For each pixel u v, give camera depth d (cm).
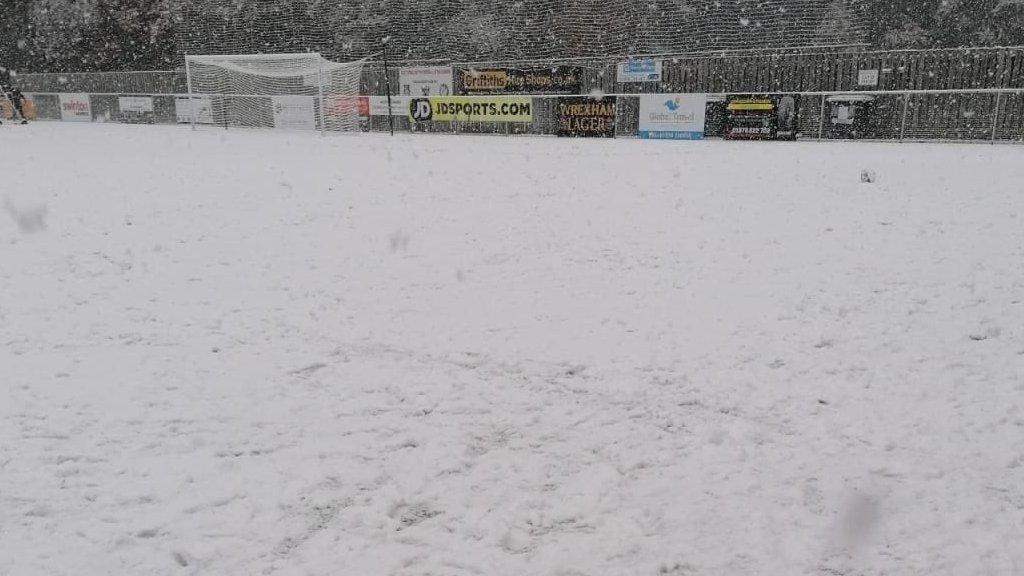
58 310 507
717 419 335
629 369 394
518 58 2591
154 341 446
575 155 1600
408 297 532
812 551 239
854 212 845
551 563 234
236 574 229
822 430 322
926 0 2252
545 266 616
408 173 1262
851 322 463
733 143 1917
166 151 1695
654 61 2281
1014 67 1848
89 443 316
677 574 229
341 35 2848
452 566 234
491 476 288
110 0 3366
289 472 292
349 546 244
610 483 282
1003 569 228
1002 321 459
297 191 1050
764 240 703
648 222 802
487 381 382
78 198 993
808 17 2181
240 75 2570
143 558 237
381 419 340
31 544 244
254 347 435
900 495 270
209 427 331
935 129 1930
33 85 3177
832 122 1984
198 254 668
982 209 847
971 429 320
